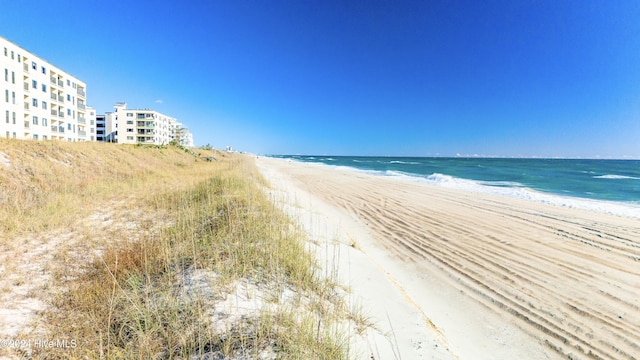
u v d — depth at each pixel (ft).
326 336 8.66
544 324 12.96
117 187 36.55
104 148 57.41
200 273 12.55
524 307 14.33
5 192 26.40
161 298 10.33
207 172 60.39
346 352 8.63
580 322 13.08
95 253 16.21
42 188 30.63
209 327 8.68
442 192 53.06
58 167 38.32
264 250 15.15
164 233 18.07
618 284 16.63
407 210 36.70
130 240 18.22
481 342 11.73
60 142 47.80
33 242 17.72
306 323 9.13
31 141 42.73
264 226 19.13
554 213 35.24
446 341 11.32
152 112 207.21
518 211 36.27
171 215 24.75
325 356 7.99
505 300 14.97
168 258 13.73
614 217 33.47
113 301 9.94
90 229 20.40
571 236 25.81
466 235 26.11
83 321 9.37
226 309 9.87
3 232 18.76
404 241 24.48
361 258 19.13
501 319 13.38
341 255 18.99
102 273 13.01
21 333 8.84
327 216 31.63
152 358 7.50
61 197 27.55
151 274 12.71
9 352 8.00
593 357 10.98
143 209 27.09
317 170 115.24
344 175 90.84
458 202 42.55
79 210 25.17
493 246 23.13
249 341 8.26
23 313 10.12
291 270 13.88
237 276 12.39
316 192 51.24
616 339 11.94
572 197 52.21
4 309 10.36
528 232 27.02
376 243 24.04
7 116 92.38
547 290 15.99
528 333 12.37
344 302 12.23
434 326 12.34
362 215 33.94
